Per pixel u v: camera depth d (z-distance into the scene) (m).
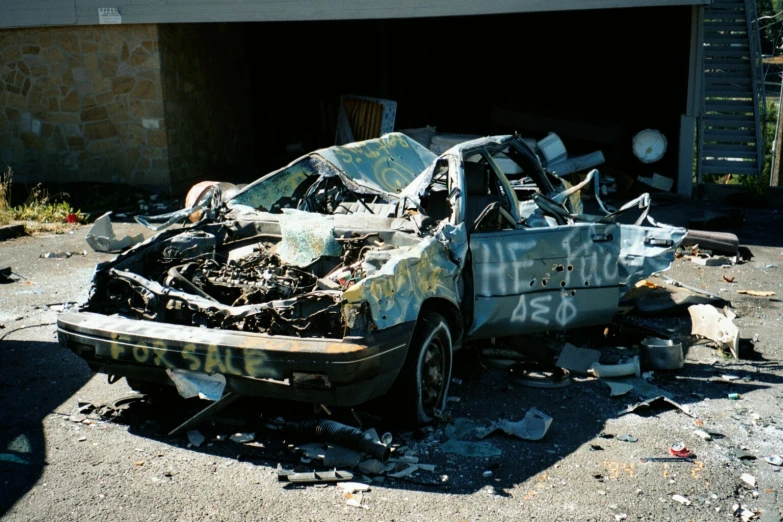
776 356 6.08
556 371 5.50
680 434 4.64
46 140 14.32
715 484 4.03
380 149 6.61
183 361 4.23
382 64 17.83
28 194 13.62
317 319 4.28
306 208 6.16
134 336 4.33
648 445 4.48
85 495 3.86
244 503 3.80
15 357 5.88
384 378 4.24
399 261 4.40
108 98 13.89
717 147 14.45
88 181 14.31
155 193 14.09
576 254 5.59
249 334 4.21
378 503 3.81
